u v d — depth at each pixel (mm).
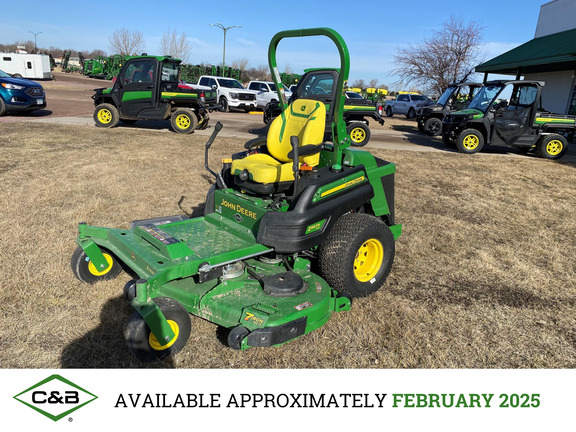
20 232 4820
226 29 41062
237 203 3801
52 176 7246
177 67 14078
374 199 4215
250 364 3016
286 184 3760
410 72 32688
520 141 12516
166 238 3291
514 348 3326
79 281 3867
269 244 3395
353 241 3572
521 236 5809
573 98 19266
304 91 10562
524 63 18750
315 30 3736
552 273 4684
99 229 3688
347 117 13797
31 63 41688
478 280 4441
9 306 3455
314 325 3156
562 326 3656
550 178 9586
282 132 4176
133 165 8469
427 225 6059
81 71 61625
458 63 30938
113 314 3445
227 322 3037
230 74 47219
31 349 3018
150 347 2836
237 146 11516
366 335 3379
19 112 15906
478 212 6816
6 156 8492
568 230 6113
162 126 15227
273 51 4168
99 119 13656
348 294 3496
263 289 3287
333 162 4043
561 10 20734
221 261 3217
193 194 6730
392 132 18594
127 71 13227
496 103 12359
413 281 4352
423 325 3562
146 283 2734
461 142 12742
